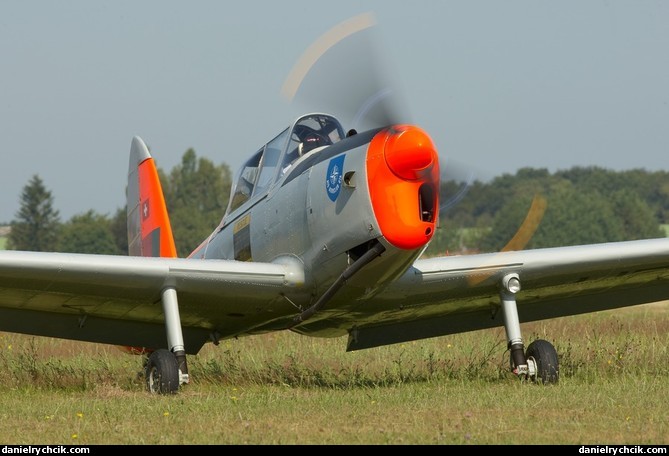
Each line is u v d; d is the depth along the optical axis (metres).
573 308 40.16
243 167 38.25
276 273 33.38
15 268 30.67
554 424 23.34
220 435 22.39
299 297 34.19
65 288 32.41
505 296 35.81
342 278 31.73
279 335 58.09
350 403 27.72
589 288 38.53
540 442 21.19
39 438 22.56
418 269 34.31
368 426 23.58
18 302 33.69
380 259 30.92
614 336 52.03
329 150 32.56
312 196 32.47
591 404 26.55
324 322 36.97
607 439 21.39
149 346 37.41
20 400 30.34
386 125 30.44
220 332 38.66
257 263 33.56
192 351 39.06
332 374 39.94
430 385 33.69
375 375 40.03
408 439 21.69
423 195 30.58
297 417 25.02
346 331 38.88
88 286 32.34
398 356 46.69
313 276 33.28
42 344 56.41
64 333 35.75
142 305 34.44
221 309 35.28
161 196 47.66
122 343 36.84
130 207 51.22
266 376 38.28
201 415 25.62
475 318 39.75
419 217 30.19
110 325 36.22
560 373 36.09
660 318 70.38
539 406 26.41
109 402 28.80
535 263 35.16
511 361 35.31
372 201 30.27
